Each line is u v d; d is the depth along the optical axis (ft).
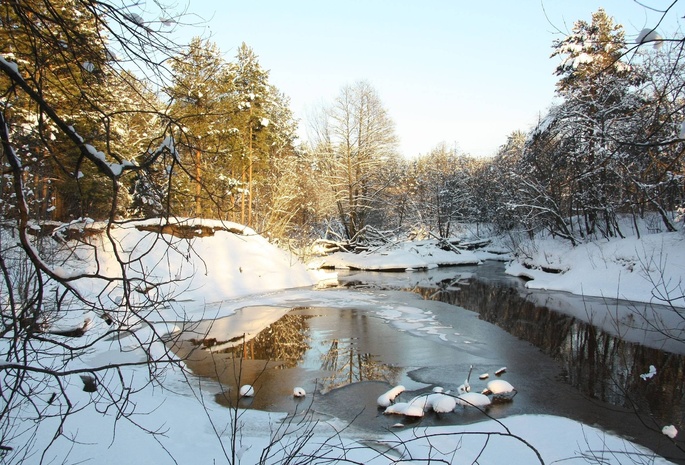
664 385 29.91
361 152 117.19
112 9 8.32
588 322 48.73
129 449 17.62
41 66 9.16
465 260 120.26
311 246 105.50
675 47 8.18
